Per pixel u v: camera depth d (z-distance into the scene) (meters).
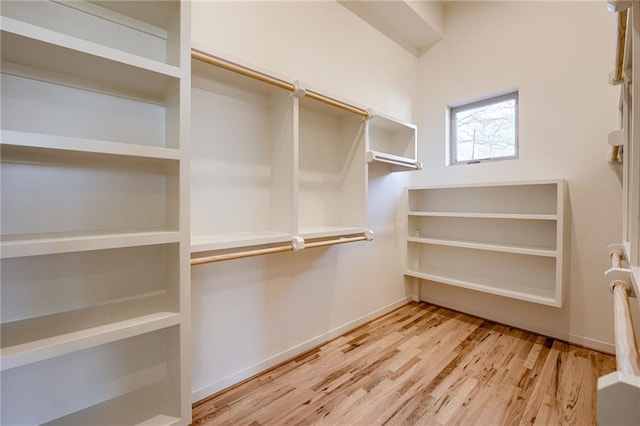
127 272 1.25
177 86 1.16
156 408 1.15
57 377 1.09
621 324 0.60
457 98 2.75
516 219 2.41
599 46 2.02
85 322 1.02
